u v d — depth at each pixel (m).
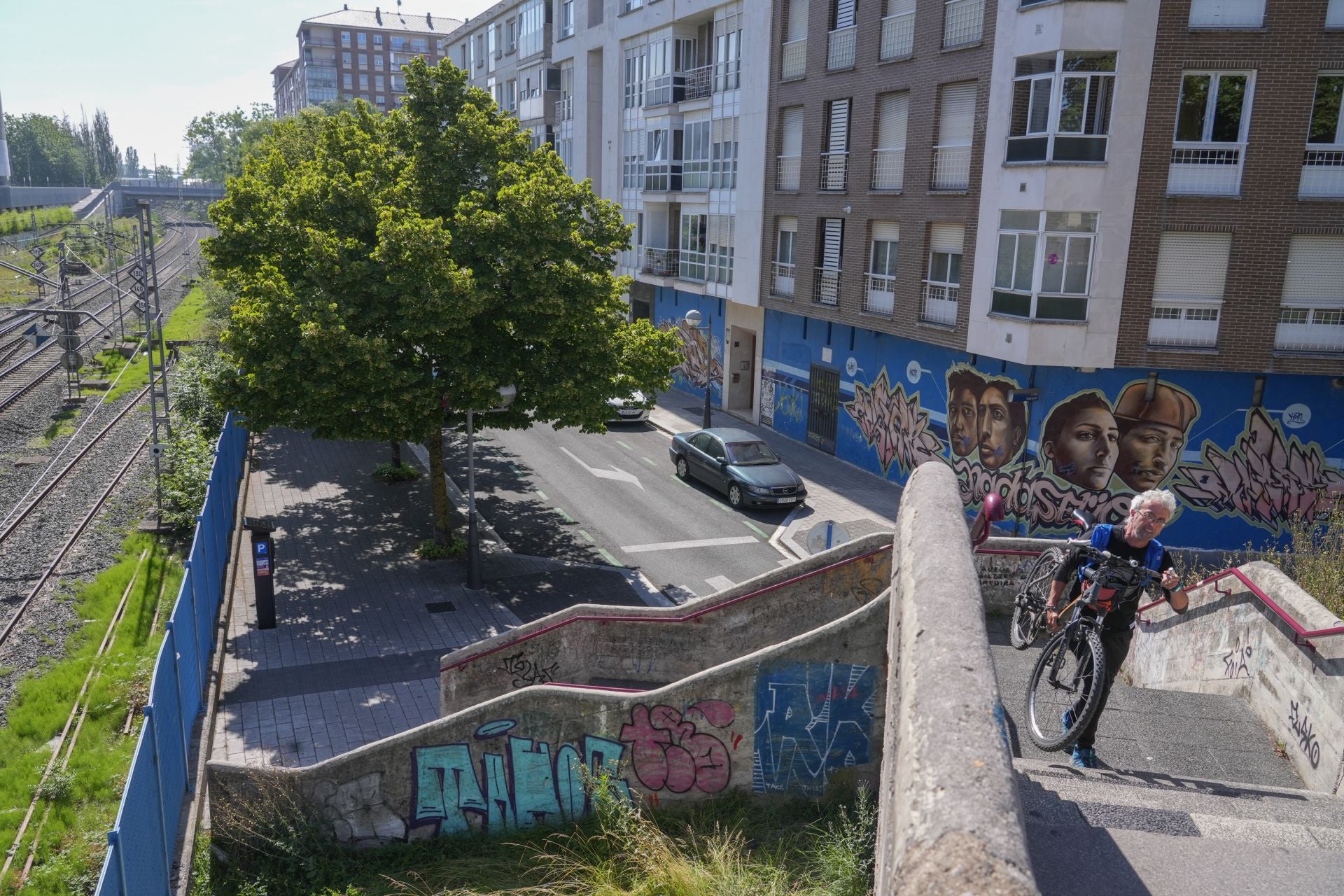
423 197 18.84
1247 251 19.56
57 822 11.04
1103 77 19.33
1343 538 11.06
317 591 18.89
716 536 22.59
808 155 28.47
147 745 8.95
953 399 23.77
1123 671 10.31
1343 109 18.95
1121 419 20.84
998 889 2.09
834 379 29.30
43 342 48.03
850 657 8.20
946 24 22.59
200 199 152.50
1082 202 19.72
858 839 7.18
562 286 17.94
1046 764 5.70
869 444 27.72
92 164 190.25
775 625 11.39
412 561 20.58
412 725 13.66
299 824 8.98
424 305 16.52
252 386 16.72
